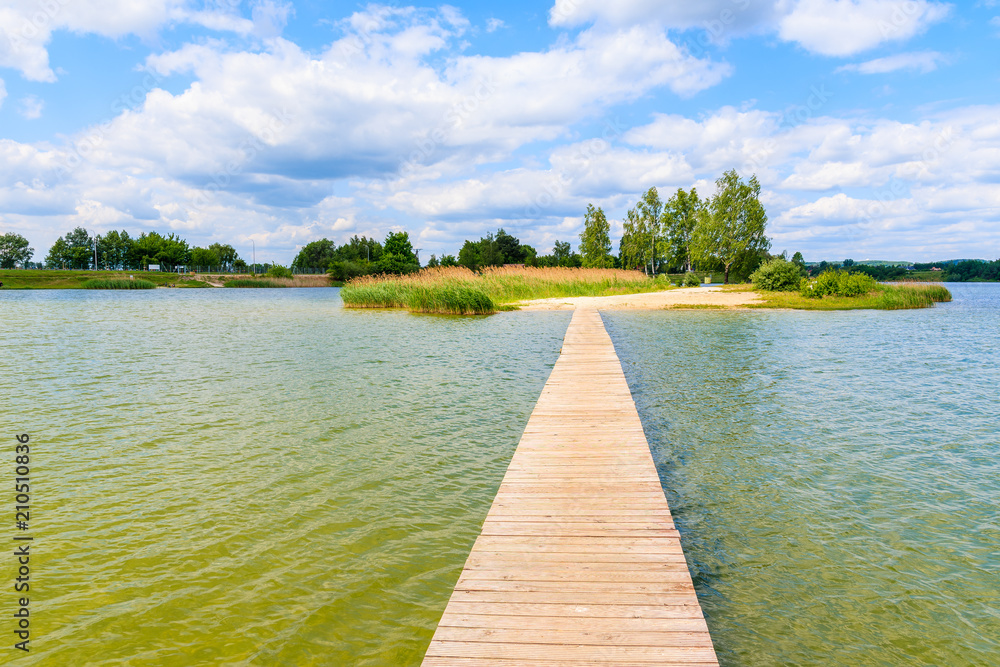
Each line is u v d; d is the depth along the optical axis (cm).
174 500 541
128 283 7281
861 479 596
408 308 2967
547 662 266
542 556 371
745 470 625
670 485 584
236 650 334
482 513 516
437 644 280
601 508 447
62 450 682
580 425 680
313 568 423
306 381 1080
